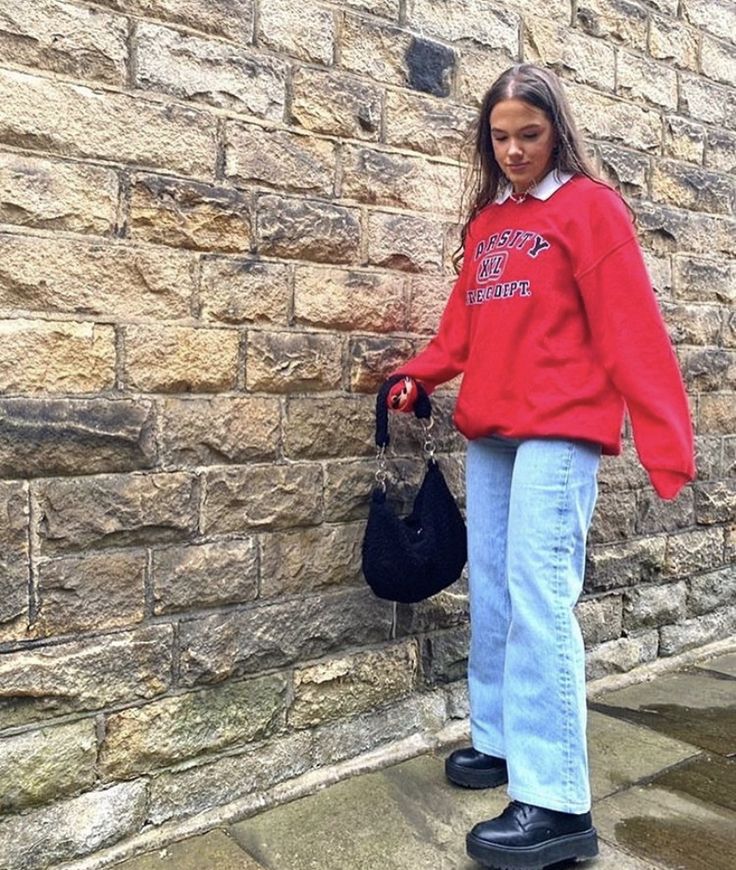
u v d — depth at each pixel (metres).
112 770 2.21
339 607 2.62
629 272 2.06
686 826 2.35
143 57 2.20
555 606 2.12
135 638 2.24
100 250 2.15
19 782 2.08
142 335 2.22
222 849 2.22
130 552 2.23
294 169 2.47
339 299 2.57
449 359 2.43
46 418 2.09
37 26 2.05
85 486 2.15
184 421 2.29
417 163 2.74
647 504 3.56
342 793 2.50
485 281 2.25
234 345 2.37
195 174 2.29
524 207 2.22
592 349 2.13
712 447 3.80
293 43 2.46
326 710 2.60
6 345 2.03
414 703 2.80
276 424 2.46
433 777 2.60
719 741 2.88
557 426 2.11
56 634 2.12
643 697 3.29
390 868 2.13
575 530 2.15
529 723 2.13
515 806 2.13
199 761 2.36
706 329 3.73
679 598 3.70
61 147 2.09
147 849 2.22
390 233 2.68
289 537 2.50
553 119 2.14
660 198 3.53
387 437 2.45
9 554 2.05
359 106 2.60
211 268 2.32
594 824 2.35
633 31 3.40
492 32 2.93
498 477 2.36
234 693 2.42
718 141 3.73
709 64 3.69
